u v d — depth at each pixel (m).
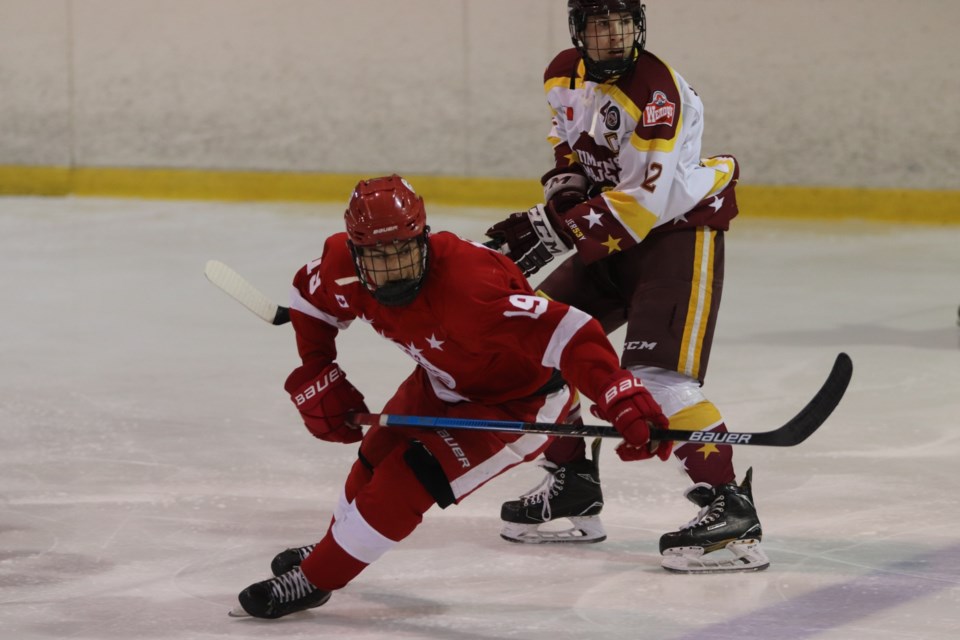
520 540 12.84
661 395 12.12
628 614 10.82
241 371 20.56
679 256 12.32
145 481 14.96
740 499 11.94
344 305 10.29
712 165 12.60
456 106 39.25
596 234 12.03
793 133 36.78
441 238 9.77
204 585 11.66
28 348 22.28
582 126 12.50
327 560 10.43
